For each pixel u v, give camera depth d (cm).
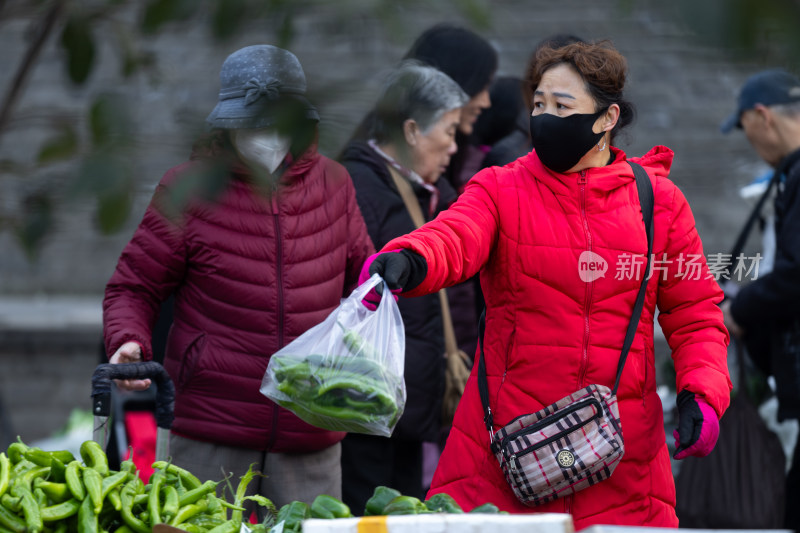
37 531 445
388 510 454
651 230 539
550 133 520
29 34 260
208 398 663
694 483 854
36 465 496
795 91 862
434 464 910
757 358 873
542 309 529
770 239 923
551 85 523
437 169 782
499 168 557
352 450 778
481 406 554
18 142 482
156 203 193
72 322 1728
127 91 203
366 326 486
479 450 551
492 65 847
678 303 557
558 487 521
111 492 474
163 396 542
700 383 531
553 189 531
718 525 847
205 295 657
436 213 823
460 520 391
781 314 821
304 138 196
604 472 520
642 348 544
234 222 641
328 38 187
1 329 1719
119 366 529
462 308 891
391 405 479
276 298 653
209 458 669
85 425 1388
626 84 537
